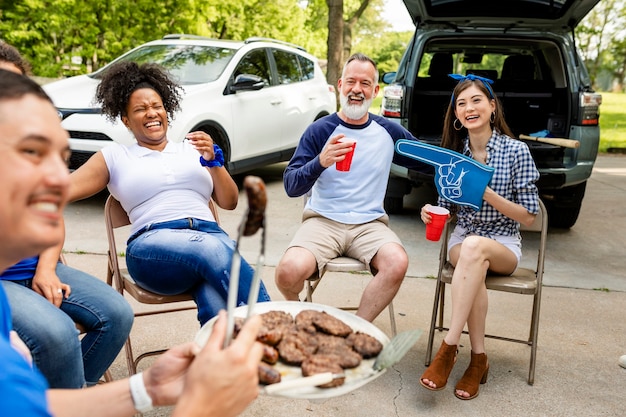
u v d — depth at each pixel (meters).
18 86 0.87
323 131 2.83
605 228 5.29
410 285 3.80
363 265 2.66
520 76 5.73
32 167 0.85
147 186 2.44
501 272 2.62
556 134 4.94
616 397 2.54
